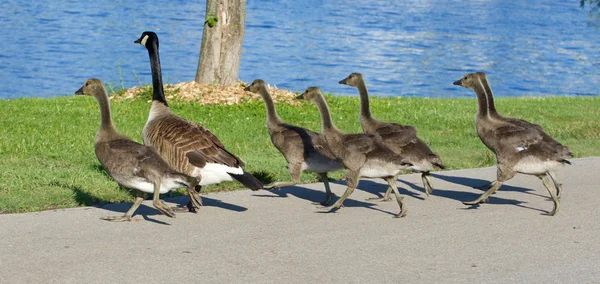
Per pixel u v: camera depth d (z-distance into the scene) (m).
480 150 16.52
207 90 21.25
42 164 13.50
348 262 8.87
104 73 39.00
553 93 38.56
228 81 21.95
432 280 8.35
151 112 11.71
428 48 53.25
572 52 54.22
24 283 7.91
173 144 10.62
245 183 10.38
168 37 52.50
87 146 15.14
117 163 10.03
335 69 44.09
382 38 57.03
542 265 8.94
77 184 12.12
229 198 11.88
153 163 9.90
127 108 19.86
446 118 20.34
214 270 8.46
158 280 8.11
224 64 21.84
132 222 10.26
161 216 10.65
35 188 11.80
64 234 9.56
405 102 23.61
